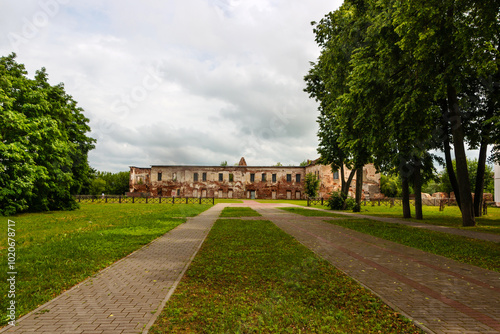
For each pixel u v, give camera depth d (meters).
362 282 5.38
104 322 3.68
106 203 36.94
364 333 3.50
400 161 18.08
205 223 14.96
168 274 5.81
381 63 14.08
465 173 14.63
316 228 13.12
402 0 12.05
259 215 20.00
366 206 33.56
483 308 4.23
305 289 4.99
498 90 16.09
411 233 11.59
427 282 5.43
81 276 5.54
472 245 9.15
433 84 13.44
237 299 4.50
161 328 3.54
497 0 10.97
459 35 11.34
